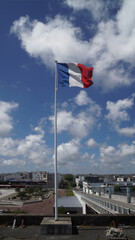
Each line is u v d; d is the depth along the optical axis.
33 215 9.82
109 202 29.77
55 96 11.97
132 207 22.50
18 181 193.38
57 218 9.13
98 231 8.78
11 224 9.71
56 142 10.84
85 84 12.49
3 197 105.25
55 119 11.30
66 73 12.58
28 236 8.12
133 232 8.59
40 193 121.88
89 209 57.69
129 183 128.50
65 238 7.90
